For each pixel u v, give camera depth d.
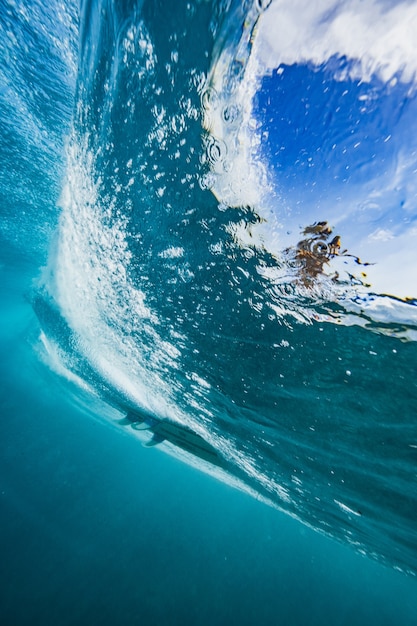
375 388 2.09
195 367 3.55
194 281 2.81
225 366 3.12
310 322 2.19
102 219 3.47
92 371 7.18
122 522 9.02
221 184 2.12
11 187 6.71
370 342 1.95
